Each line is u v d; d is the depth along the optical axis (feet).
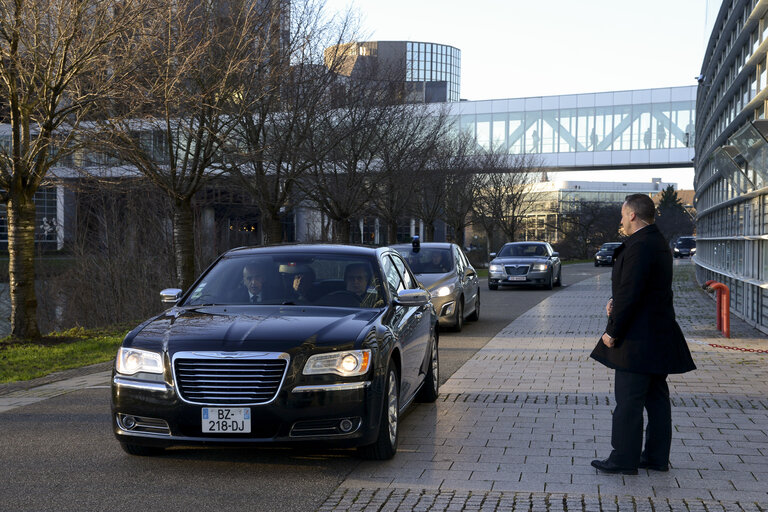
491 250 169.68
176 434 16.79
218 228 100.68
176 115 47.42
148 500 15.19
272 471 17.15
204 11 48.80
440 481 16.34
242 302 20.52
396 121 83.20
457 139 136.36
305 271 21.34
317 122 63.31
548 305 64.54
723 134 65.57
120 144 43.57
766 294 42.75
